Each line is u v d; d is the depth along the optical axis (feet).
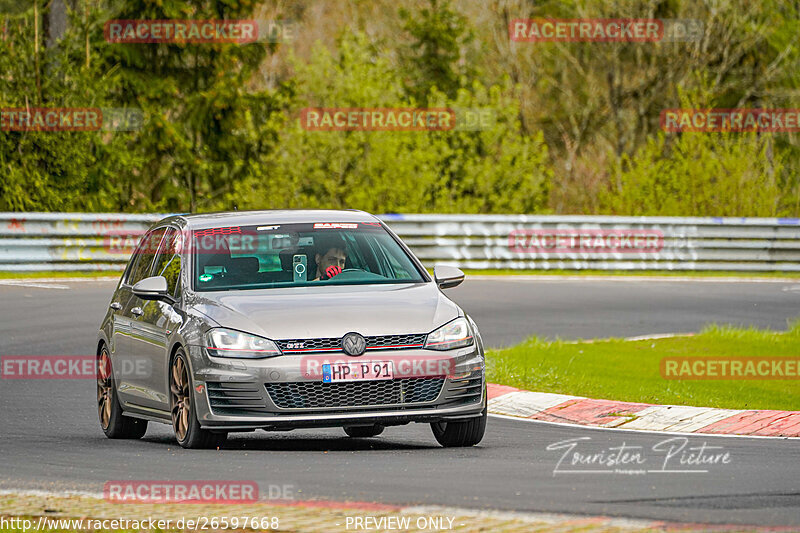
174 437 128.67
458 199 426.10
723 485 92.48
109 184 403.34
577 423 133.69
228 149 500.33
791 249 351.87
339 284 117.91
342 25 604.08
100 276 299.17
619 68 597.11
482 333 217.56
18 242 296.71
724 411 131.85
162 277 119.34
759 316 249.14
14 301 243.40
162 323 116.88
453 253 338.75
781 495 88.28
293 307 110.32
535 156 449.06
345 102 436.76
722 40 574.56
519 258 341.21
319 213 127.24
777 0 583.17
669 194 412.16
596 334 218.38
